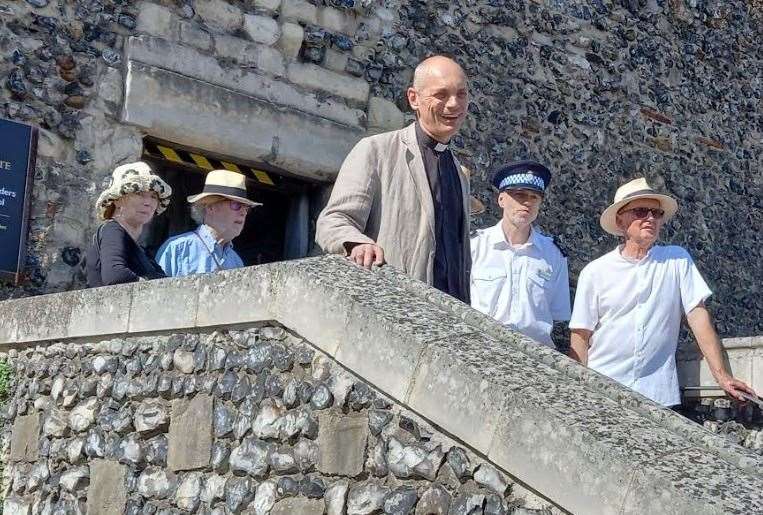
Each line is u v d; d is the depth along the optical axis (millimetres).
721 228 11016
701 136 10984
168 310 5008
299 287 4434
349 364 4172
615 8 10500
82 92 7602
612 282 6098
